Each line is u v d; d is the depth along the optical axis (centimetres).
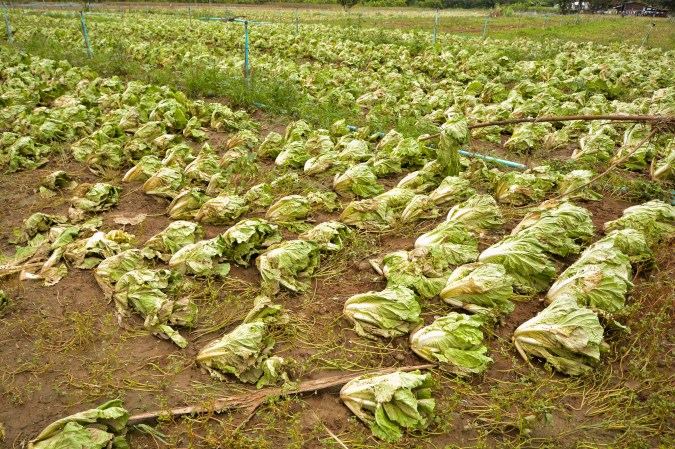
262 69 1970
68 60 2109
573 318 548
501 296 613
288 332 605
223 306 652
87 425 457
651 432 491
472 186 989
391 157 1048
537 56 2778
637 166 1112
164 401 498
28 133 1175
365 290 692
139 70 1950
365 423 494
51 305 639
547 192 983
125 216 870
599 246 693
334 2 8700
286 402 501
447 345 550
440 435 486
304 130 1211
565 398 531
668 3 7506
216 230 831
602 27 4772
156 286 627
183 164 1027
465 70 2314
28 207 894
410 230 831
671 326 625
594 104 1548
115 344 584
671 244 789
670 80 2078
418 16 6525
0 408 497
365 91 1847
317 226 773
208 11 5756
